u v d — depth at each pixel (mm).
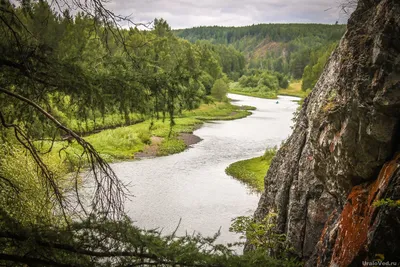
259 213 14984
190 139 46000
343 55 9281
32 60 5879
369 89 7875
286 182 12820
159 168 32875
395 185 6992
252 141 45688
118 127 41531
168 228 20562
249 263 5367
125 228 5137
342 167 9086
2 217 5070
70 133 5812
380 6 8227
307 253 11047
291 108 82875
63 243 4926
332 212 10008
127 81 6227
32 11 5922
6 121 6457
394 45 7410
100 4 5723
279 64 191125
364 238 7262
